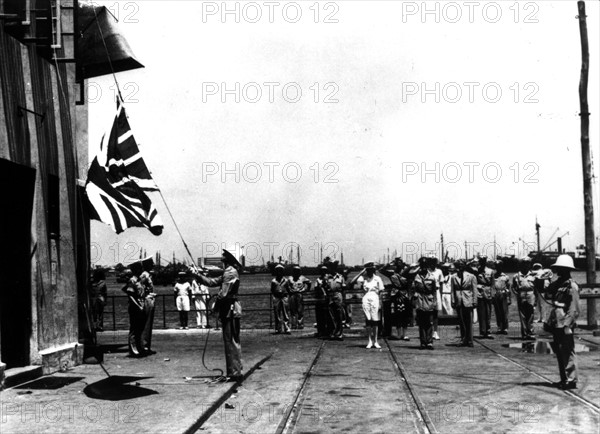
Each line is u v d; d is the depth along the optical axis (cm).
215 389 980
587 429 756
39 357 1116
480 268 1875
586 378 1112
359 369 1249
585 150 2162
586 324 2177
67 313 1249
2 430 725
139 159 1231
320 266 1956
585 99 2183
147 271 1490
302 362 1354
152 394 942
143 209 1202
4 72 1035
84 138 1455
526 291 1781
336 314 1848
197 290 2377
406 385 1068
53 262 1194
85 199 1352
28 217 1115
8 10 1070
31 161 1111
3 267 1084
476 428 767
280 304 2106
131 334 1434
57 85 1239
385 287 1884
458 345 1664
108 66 1527
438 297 2384
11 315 1098
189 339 1922
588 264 2133
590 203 2141
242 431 760
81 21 1500
